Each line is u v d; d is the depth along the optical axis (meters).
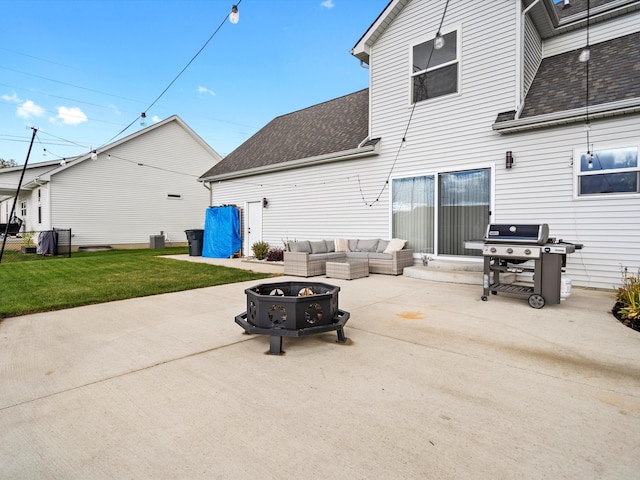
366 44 9.27
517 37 7.10
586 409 2.37
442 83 8.19
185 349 3.55
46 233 15.29
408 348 3.54
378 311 5.02
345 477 1.73
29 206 20.28
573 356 3.29
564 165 6.63
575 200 6.54
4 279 7.96
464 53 7.79
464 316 4.73
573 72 7.34
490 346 3.58
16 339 3.88
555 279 4.99
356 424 2.20
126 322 4.55
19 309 5.13
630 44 7.16
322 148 10.83
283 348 3.57
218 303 5.63
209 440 2.04
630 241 6.06
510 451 1.92
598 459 1.85
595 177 6.39
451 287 6.82
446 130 8.10
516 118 6.87
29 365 3.16
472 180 7.77
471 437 2.05
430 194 8.41
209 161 23.16
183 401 2.50
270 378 2.87
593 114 6.12
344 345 3.65
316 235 10.91
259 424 2.20
